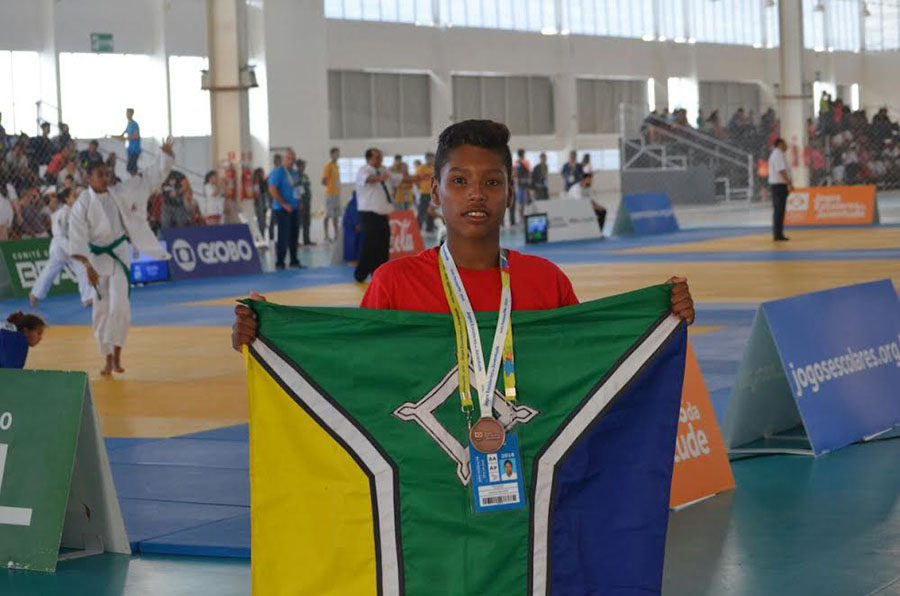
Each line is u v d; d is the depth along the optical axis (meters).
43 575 5.69
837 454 7.66
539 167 37.28
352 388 3.64
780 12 40.31
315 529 3.64
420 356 3.63
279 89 34.75
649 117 43.53
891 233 27.61
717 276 19.34
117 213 11.68
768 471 7.30
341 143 37.59
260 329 3.68
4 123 30.00
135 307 18.20
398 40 39.22
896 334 8.55
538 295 3.73
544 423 3.65
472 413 3.61
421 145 40.56
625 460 3.69
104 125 31.94
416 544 3.60
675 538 5.98
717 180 43.66
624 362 3.68
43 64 30.64
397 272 3.73
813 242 25.70
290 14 34.97
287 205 23.92
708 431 6.88
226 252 23.08
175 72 33.25
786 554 5.66
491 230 3.68
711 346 12.21
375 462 3.61
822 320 8.00
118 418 9.57
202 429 9.05
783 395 8.03
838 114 42.59
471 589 3.58
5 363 7.28
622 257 23.81
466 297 3.66
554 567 3.62
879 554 5.62
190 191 24.61
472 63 41.66
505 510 3.60
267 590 3.69
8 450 5.90
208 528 6.31
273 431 3.66
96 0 31.53
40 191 24.25
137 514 6.64
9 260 20.48
